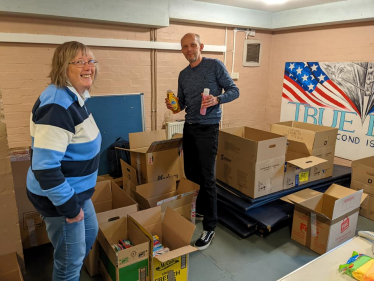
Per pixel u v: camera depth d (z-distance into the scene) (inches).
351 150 140.3
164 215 79.7
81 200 54.6
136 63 131.6
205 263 83.4
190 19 130.2
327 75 144.6
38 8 97.3
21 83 108.4
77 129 50.4
